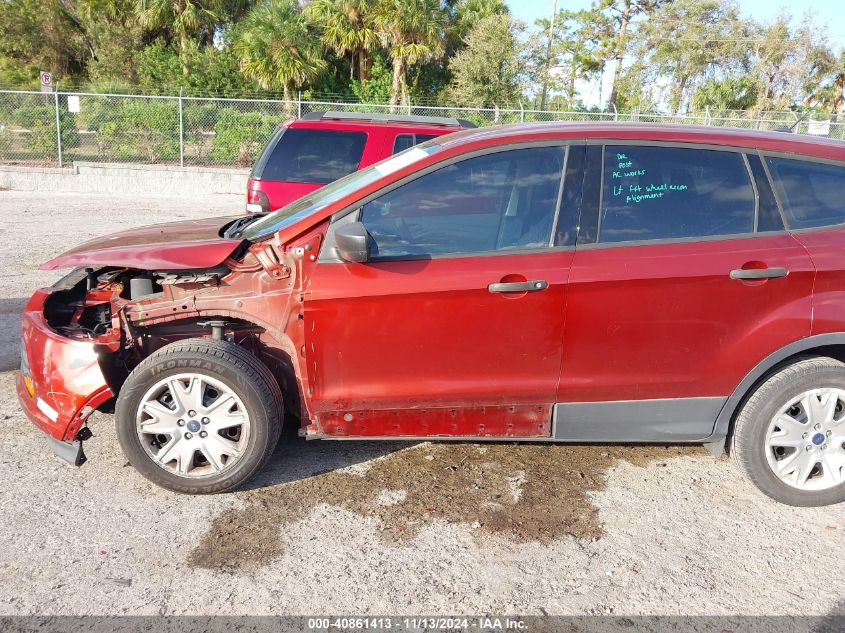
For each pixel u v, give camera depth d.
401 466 3.82
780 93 35.59
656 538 3.23
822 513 3.48
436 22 26.09
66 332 3.58
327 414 3.42
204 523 3.24
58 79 34.47
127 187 16.66
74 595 2.74
